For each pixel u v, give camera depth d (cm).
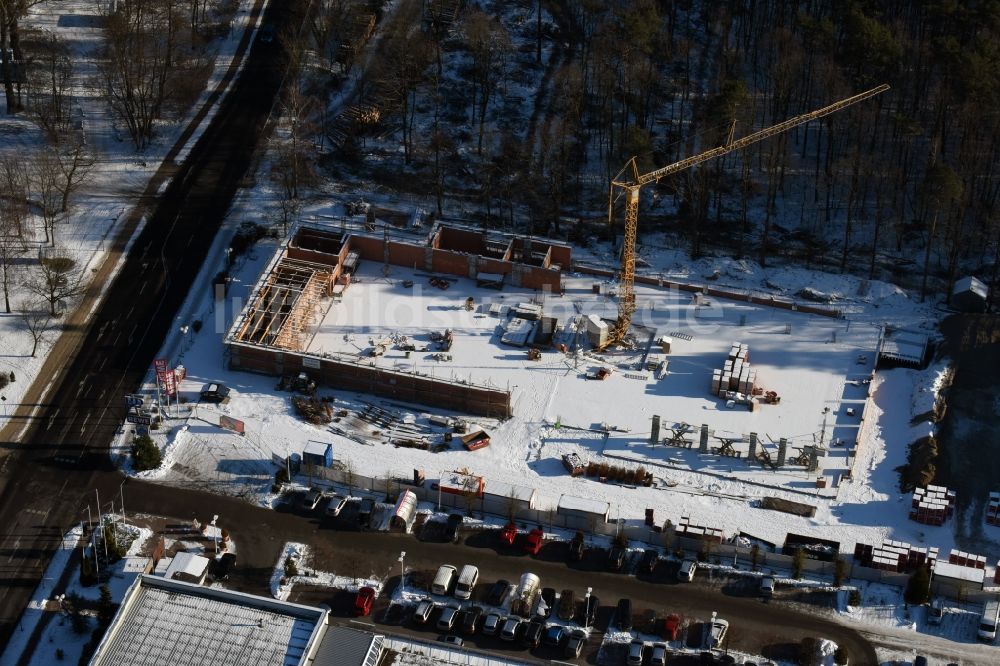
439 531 19250
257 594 18338
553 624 17850
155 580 17338
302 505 19600
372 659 16775
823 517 19525
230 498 19738
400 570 18650
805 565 18562
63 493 19700
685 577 18488
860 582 18525
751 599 18288
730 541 19088
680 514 19538
